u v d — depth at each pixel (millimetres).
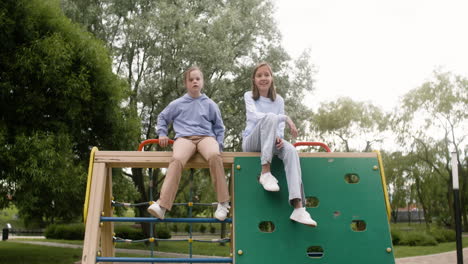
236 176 3287
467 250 17109
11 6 9508
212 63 14781
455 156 8938
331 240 3045
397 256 15055
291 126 3246
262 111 3688
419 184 23297
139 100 16766
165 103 16531
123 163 3350
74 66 10305
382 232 3088
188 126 3492
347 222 3121
